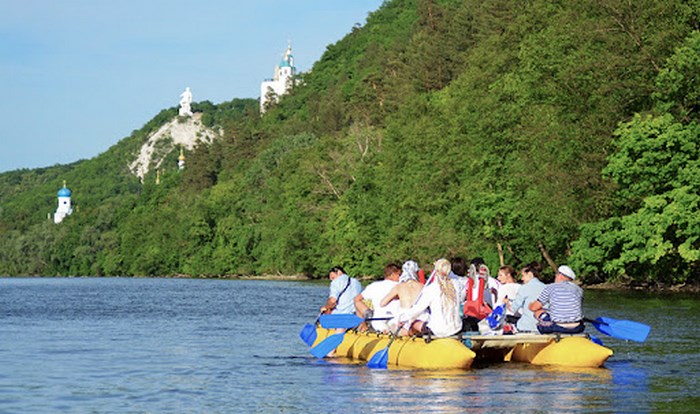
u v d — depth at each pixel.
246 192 162.38
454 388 16.47
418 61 123.94
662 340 25.03
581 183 50.75
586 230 49.19
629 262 50.25
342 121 171.88
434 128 76.06
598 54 50.69
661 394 15.57
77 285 118.94
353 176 111.88
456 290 19.66
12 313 48.03
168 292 84.25
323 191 116.81
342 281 23.34
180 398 16.05
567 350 19.34
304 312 45.41
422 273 21.16
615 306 39.12
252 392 16.64
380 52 185.88
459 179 70.75
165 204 192.62
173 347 26.14
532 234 57.00
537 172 53.50
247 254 150.25
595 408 14.23
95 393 16.77
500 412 14.01
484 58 75.00
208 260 160.00
